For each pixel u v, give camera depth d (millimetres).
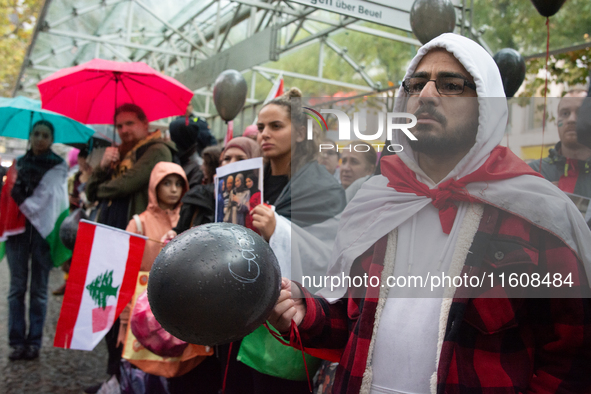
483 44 3537
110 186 3012
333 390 1057
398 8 2740
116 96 3225
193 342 757
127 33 6543
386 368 963
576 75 3816
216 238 752
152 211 2684
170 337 2010
